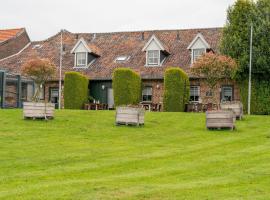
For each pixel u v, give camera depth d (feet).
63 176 43.86
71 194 36.83
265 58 119.34
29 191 37.73
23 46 171.53
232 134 75.51
